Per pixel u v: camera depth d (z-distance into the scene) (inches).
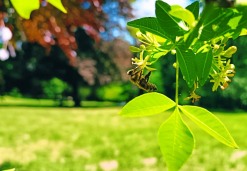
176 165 33.1
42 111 908.6
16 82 1392.7
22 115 776.3
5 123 613.9
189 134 33.3
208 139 406.3
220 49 33.7
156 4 32.5
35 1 31.7
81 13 224.7
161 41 37.1
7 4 195.3
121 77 1167.0
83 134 484.1
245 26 31.0
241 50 835.4
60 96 1467.8
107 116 762.2
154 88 36.7
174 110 33.9
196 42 33.5
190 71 33.3
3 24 203.0
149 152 349.1
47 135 472.4
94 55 1138.0
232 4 28.3
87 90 1659.7
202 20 30.3
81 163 307.3
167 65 1024.2
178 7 32.5
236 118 705.0
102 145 396.2
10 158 322.7
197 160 298.4
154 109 34.3
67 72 1298.0
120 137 453.7
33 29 208.4
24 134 478.9
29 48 1215.6
